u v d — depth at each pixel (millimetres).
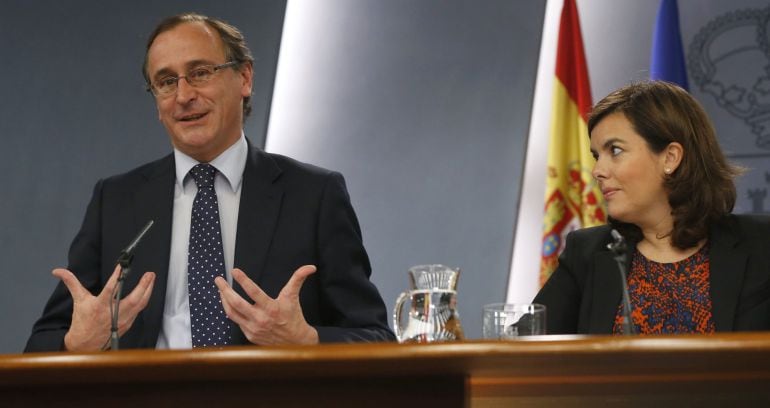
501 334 4418
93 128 11758
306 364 3236
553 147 10781
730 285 5438
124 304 4859
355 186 11672
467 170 11492
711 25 11062
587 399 3725
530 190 11406
